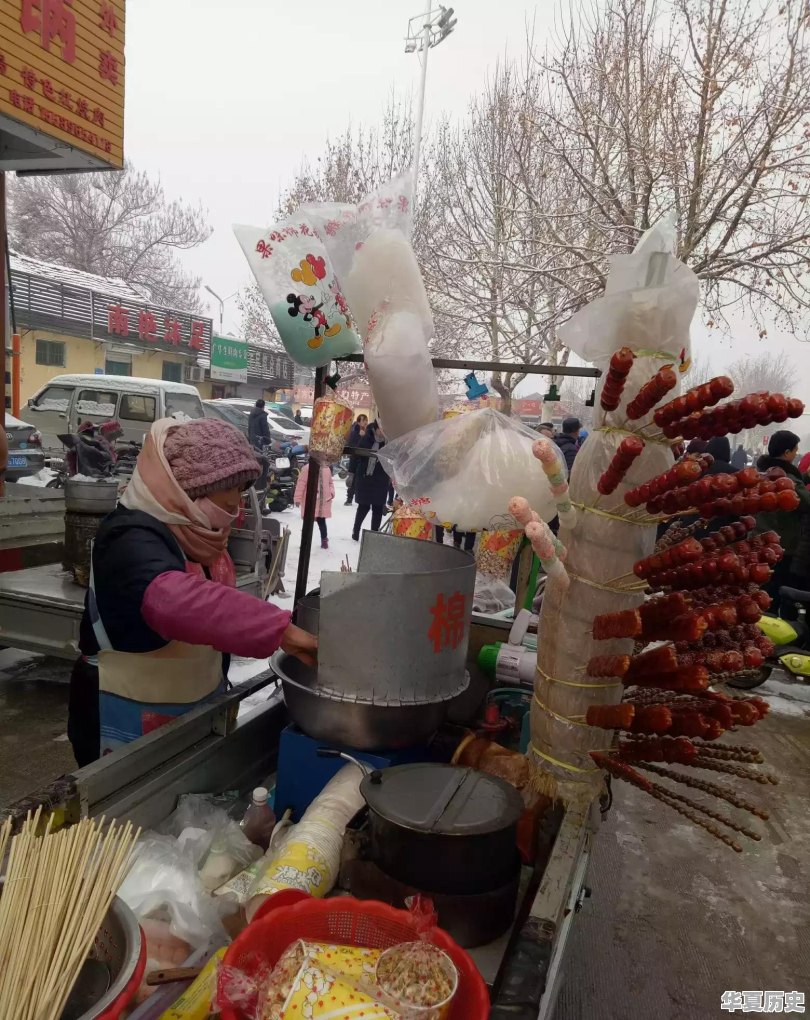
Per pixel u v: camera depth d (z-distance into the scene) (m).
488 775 1.46
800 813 3.67
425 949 1.01
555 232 10.80
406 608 1.49
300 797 1.70
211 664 1.97
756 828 3.51
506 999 0.94
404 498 2.19
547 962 1.03
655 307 1.44
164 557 1.69
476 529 2.14
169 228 35.91
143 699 1.87
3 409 5.21
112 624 1.74
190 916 1.28
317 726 1.63
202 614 1.58
